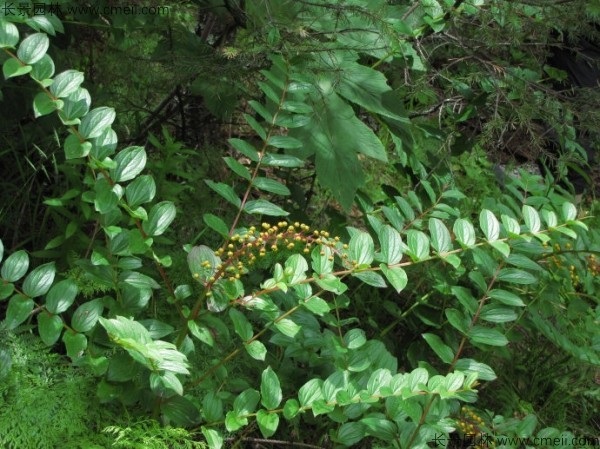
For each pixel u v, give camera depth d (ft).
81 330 6.60
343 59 9.00
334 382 6.95
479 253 8.09
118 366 6.59
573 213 8.02
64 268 8.46
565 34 11.16
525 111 9.11
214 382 7.62
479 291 10.07
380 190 13.16
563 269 9.62
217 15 10.28
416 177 10.84
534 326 9.83
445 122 11.54
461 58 9.75
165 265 6.94
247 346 7.03
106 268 6.97
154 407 6.91
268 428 6.52
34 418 6.43
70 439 6.55
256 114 11.12
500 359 10.61
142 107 11.29
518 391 10.45
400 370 10.09
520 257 8.21
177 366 5.90
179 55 9.35
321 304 7.09
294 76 8.29
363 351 7.89
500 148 10.55
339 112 8.69
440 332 9.82
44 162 9.77
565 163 10.67
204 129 11.78
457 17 9.36
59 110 6.46
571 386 10.49
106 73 10.42
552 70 11.90
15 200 9.55
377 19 8.16
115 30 9.78
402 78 10.32
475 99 10.39
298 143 8.04
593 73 12.29
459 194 9.73
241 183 10.79
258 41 8.66
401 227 8.82
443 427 7.15
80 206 8.52
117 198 6.62
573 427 10.16
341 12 8.38
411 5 9.73
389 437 7.10
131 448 6.61
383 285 7.11
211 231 9.89
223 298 7.05
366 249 7.05
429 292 10.01
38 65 6.49
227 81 9.20
